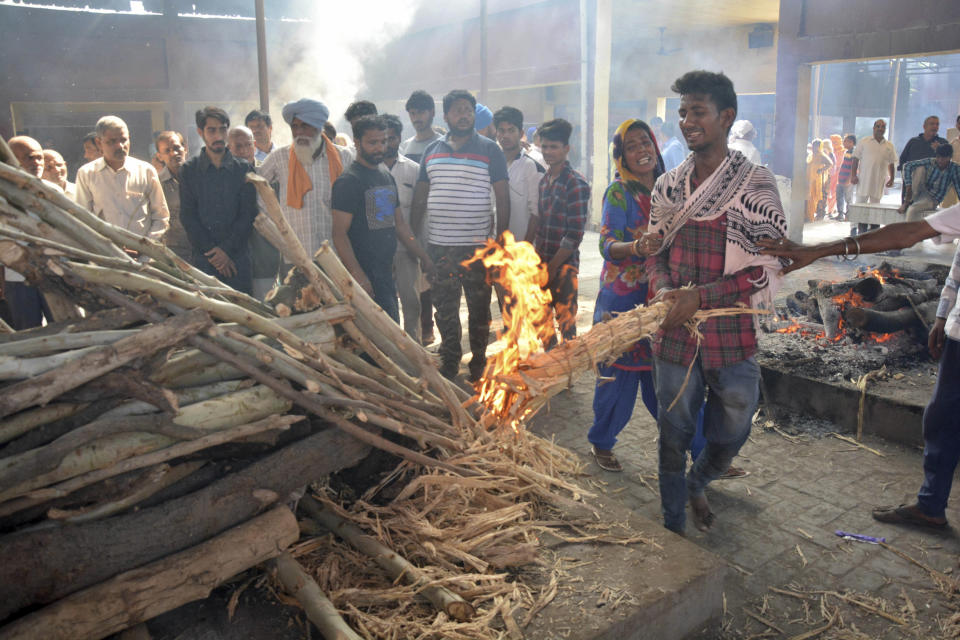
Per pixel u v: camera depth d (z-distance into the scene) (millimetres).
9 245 2287
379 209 4719
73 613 2051
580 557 2688
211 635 2254
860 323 5125
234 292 2760
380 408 2666
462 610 2318
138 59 17000
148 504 2340
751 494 3816
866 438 4477
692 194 2885
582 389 5371
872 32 10719
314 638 2248
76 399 2240
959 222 2643
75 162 17078
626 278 3768
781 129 12078
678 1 14383
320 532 2730
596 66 13961
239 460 2527
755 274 2855
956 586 2980
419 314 5922
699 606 2615
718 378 3016
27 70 15898
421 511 2787
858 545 3328
